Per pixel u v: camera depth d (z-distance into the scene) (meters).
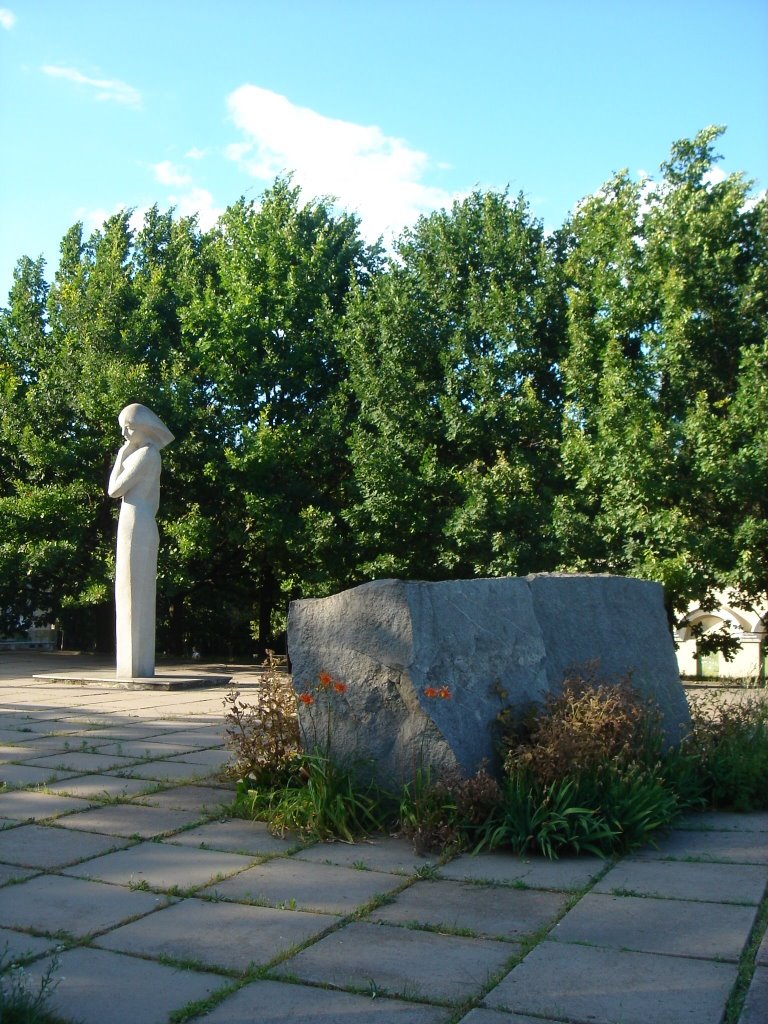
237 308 20.48
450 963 4.05
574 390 17.05
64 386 21.33
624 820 5.75
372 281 20.75
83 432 21.45
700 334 16.23
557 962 4.05
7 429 20.91
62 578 22.39
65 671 17.58
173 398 20.14
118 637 15.11
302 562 20.92
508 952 4.17
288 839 6.01
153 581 15.14
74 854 5.65
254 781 6.81
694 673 25.27
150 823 6.35
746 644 24.39
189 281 21.73
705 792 6.90
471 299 18.59
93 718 11.25
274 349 21.17
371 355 19.02
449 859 5.55
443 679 6.45
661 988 3.79
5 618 26.03
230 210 22.69
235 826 6.30
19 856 5.61
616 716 6.38
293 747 6.88
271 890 5.00
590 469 16.05
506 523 16.89
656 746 6.83
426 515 18.02
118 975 3.96
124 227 24.56
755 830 6.23
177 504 21.45
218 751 8.96
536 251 19.44
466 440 17.95
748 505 15.52
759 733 7.41
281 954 4.15
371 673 6.52
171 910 4.71
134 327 21.28
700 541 15.02
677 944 4.23
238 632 26.92
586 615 7.69
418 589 6.60
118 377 19.67
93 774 7.91
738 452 14.90
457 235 19.66
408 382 18.47
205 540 19.80
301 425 20.38
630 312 16.75
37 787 7.38
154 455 14.94
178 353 21.30
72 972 3.98
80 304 21.56
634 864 5.45
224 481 20.39
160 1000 3.72
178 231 24.33
